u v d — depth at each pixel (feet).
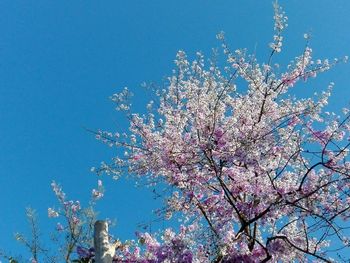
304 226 23.56
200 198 25.54
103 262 18.74
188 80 26.66
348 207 22.77
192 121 25.82
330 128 25.07
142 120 27.40
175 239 21.98
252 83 26.68
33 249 35.78
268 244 23.20
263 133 25.44
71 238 34.58
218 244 21.88
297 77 27.14
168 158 25.38
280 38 26.48
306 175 23.02
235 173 24.07
